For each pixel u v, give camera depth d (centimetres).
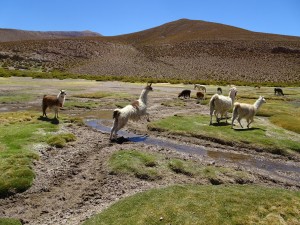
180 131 2227
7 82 5575
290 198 1220
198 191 1247
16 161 1466
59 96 2391
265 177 1535
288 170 1678
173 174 1489
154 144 1989
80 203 1217
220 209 1107
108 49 14250
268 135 2147
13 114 2566
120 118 1966
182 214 1071
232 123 2261
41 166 1505
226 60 12888
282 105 3706
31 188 1308
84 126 2348
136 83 7156
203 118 2631
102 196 1275
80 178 1429
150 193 1230
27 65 10525
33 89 4734
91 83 6388
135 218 1054
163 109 3362
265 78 10275
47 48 12988
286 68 11719
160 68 11531
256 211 1112
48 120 2362
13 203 1208
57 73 8444
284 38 16538
